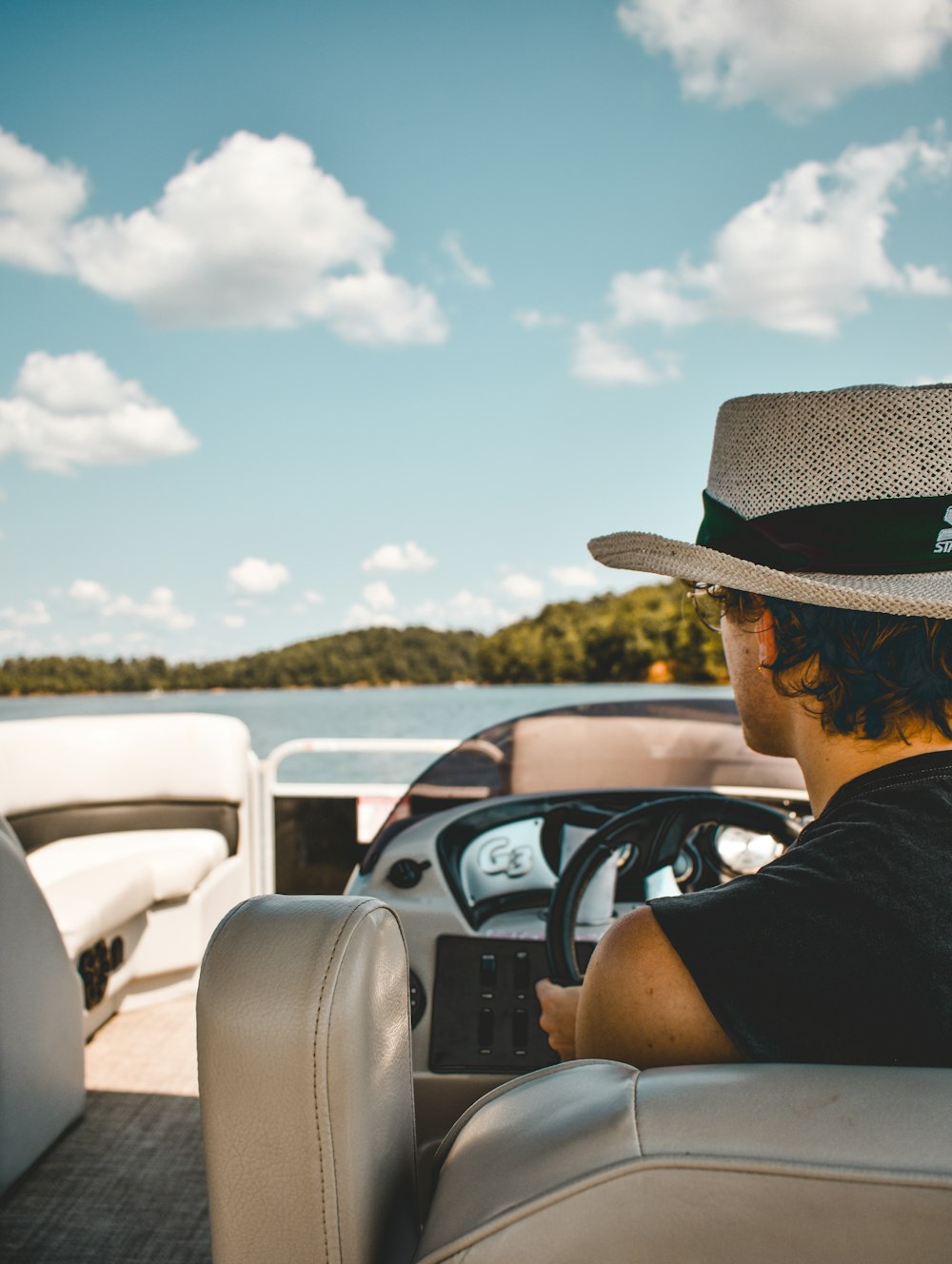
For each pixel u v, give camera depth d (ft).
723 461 2.73
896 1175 1.51
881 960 1.89
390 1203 2.08
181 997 10.76
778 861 2.15
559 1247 1.61
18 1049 6.89
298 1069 1.86
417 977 5.19
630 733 6.33
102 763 11.64
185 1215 6.77
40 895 7.23
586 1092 1.81
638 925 2.08
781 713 2.50
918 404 2.33
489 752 6.31
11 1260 6.30
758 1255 1.56
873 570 2.34
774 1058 1.90
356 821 12.23
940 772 2.15
